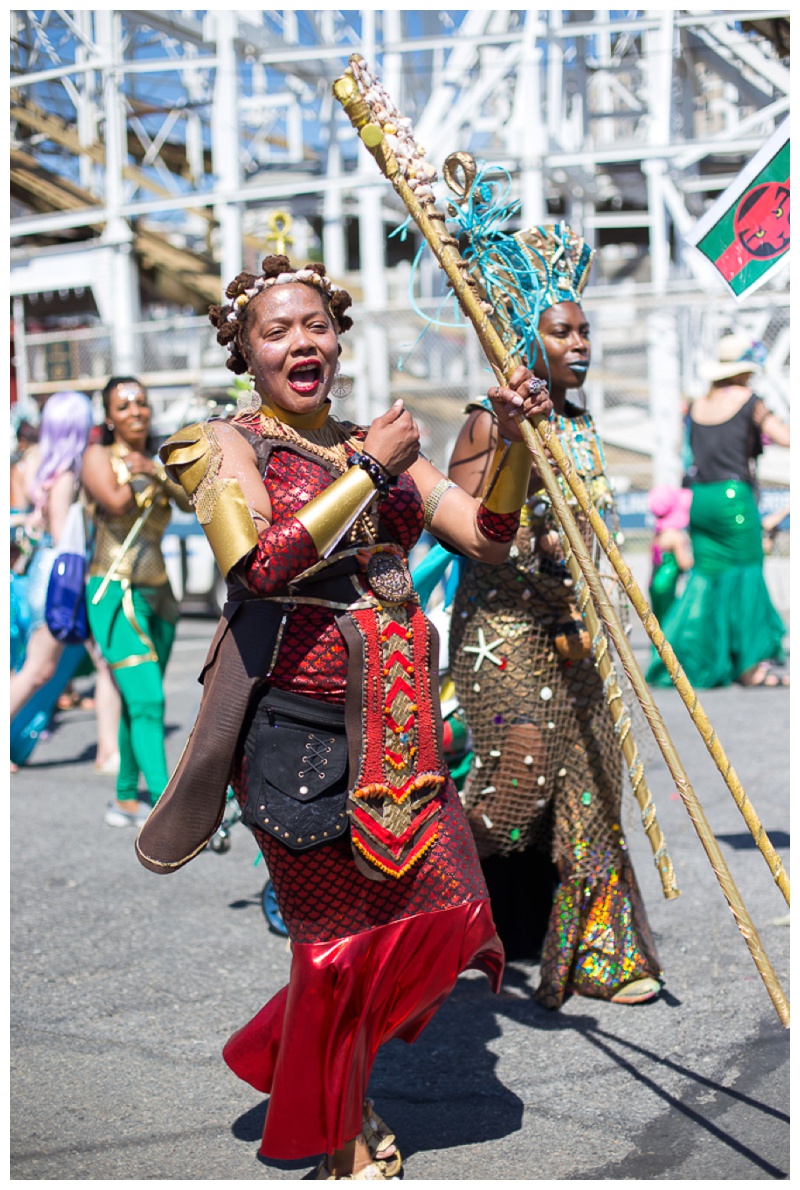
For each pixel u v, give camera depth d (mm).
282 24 15430
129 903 4633
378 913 2475
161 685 5516
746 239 3426
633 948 3564
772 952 3877
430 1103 2977
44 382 15008
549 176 14750
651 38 13375
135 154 19000
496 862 3855
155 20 14828
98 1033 3455
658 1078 3062
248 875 5031
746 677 8734
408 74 14570
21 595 7660
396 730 2494
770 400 13289
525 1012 3523
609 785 3541
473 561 3545
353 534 2521
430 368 13477
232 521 2396
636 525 13516
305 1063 2447
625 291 13016
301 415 2613
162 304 20484
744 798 2568
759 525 8547
